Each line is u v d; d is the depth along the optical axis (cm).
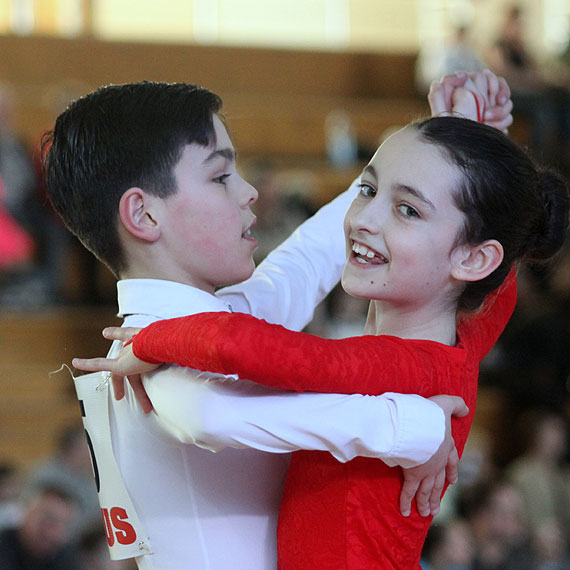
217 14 2794
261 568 450
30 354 1855
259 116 2486
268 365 381
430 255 434
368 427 399
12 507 1284
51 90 2403
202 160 453
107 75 2567
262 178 1972
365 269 444
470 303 458
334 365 393
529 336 1859
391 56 2744
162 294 452
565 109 2367
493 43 2459
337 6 2858
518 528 1448
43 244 1966
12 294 1936
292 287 542
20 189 1931
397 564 433
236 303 517
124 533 455
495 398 1856
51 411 1742
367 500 428
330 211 586
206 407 395
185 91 464
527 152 482
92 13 2711
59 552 1177
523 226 448
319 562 429
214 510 445
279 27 2831
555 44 2894
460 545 1335
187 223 452
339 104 2580
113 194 456
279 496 462
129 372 421
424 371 419
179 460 443
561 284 1908
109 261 476
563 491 1630
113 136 454
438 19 2886
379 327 463
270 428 395
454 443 436
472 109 546
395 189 437
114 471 454
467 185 431
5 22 2658
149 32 2752
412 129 446
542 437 1694
